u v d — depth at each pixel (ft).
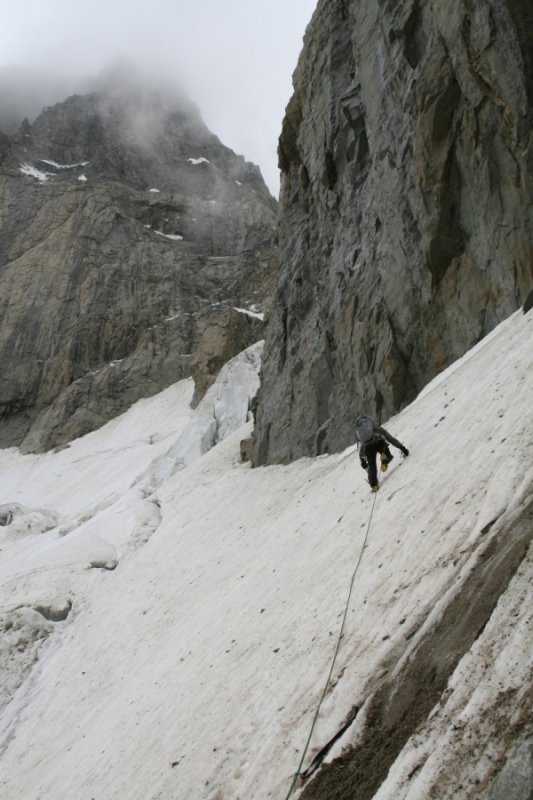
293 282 86.63
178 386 237.04
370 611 21.66
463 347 48.73
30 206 330.75
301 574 34.04
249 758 20.11
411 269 54.95
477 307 47.11
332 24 79.92
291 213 94.84
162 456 130.31
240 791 18.72
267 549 47.60
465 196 48.01
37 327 276.82
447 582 18.04
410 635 17.49
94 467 192.85
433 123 48.83
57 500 177.27
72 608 67.72
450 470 26.76
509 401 27.09
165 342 257.55
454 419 33.17
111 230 306.14
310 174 84.74
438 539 21.66
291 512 53.83
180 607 52.44
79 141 382.83
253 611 35.22
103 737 37.11
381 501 32.24
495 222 44.37
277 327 94.02
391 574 22.94
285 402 82.48
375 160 63.62
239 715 23.89
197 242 327.06
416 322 54.29
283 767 17.56
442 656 14.55
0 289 292.61
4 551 107.96
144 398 239.50
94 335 268.62
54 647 61.31
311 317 80.69
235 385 135.74
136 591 64.28
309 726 18.24
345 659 20.10
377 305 60.18
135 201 334.44
